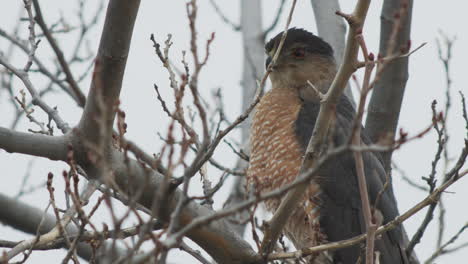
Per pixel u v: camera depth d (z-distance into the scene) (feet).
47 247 32.01
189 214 33.86
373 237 28.30
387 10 44.57
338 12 28.86
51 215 36.52
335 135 43.27
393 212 43.16
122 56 31.91
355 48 29.12
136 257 27.04
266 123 44.91
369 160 43.62
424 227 38.45
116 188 28.60
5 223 36.04
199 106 25.90
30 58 39.19
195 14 26.58
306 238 42.50
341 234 42.22
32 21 39.99
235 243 34.86
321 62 48.83
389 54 26.05
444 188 31.63
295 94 46.70
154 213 23.91
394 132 45.34
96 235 29.27
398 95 44.70
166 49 33.88
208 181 37.22
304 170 31.12
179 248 35.50
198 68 26.35
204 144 25.86
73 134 33.27
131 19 31.50
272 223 32.76
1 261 28.78
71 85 33.17
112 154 32.96
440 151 36.65
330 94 30.30
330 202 42.42
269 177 43.70
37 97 38.17
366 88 25.50
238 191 50.01
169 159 24.23
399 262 42.09
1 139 33.01
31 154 33.58
